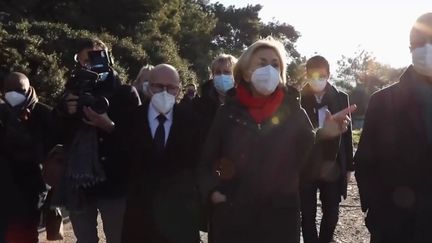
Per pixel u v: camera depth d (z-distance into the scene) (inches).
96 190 204.4
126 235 186.9
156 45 1249.4
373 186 169.6
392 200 166.1
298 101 170.6
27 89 222.4
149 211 183.6
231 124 167.3
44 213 250.7
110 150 203.9
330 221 263.1
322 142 171.2
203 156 171.6
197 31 1748.3
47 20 1182.9
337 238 322.3
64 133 206.7
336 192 262.5
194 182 186.2
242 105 168.2
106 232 209.9
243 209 164.6
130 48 1005.8
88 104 196.4
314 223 256.4
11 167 212.8
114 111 205.2
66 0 1243.2
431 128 163.0
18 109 218.4
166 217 183.5
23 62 712.4
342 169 261.9
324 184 262.1
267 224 163.8
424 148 162.9
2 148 212.1
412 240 162.4
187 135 186.9
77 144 202.4
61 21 1192.2
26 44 737.0
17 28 795.4
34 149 216.2
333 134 170.2
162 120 187.2
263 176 163.8
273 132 165.2
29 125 220.5
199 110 215.8
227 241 166.2
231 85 210.8
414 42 165.8
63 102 205.3
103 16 1284.4
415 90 164.9
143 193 184.5
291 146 166.1
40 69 719.1
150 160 184.9
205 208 184.5
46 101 698.8
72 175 199.8
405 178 164.2
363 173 171.5
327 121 170.6
